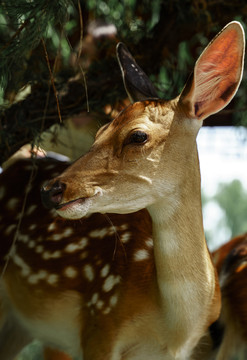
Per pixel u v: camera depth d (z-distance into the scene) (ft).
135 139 13.37
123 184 13.35
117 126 13.62
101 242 16.61
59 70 19.53
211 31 20.81
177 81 20.99
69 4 14.43
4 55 14.69
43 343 18.43
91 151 13.50
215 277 15.48
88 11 20.62
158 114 13.73
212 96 13.91
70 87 18.92
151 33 20.65
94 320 15.88
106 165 13.33
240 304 17.48
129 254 15.89
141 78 15.62
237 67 13.58
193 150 14.02
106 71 19.57
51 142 20.08
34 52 17.78
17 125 18.22
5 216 18.29
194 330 15.20
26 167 19.03
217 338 16.11
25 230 17.72
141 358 15.78
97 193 13.19
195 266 14.56
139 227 16.37
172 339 15.23
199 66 13.64
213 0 19.70
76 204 13.03
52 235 17.26
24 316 17.81
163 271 14.51
